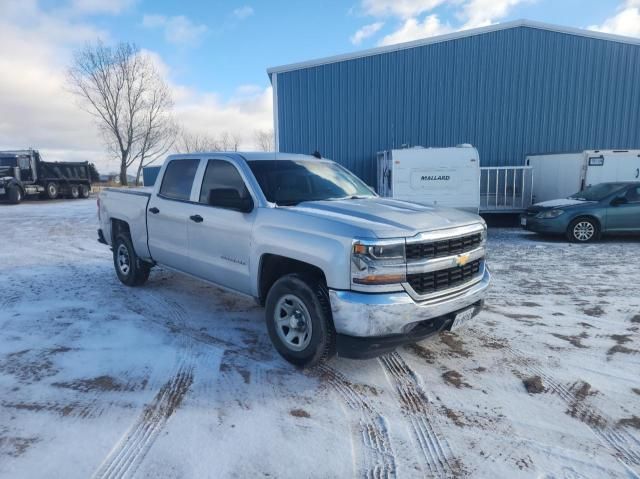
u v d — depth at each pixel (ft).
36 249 31.76
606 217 33.99
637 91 50.62
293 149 50.70
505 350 13.91
